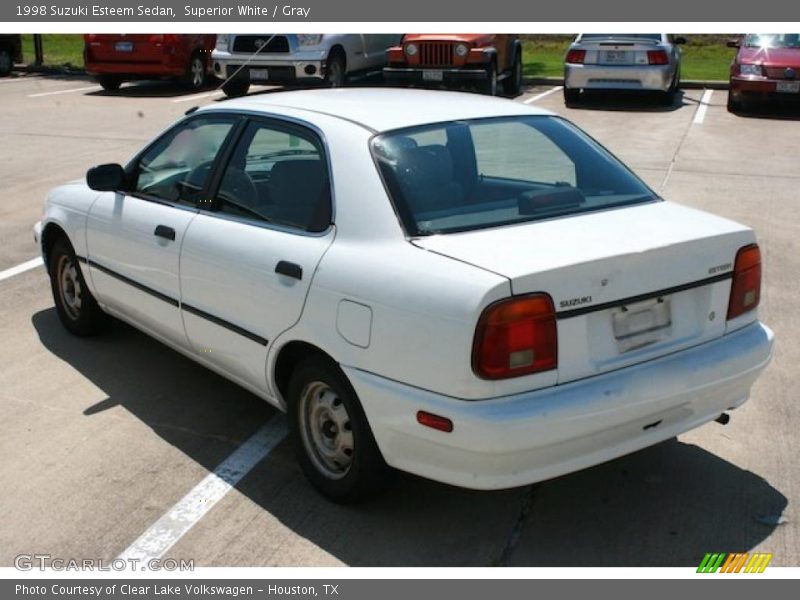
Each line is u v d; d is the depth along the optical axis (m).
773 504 3.87
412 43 14.94
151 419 4.67
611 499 3.92
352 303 3.46
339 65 15.89
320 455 3.91
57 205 5.54
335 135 3.85
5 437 4.48
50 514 3.83
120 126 13.60
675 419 3.57
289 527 3.73
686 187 9.58
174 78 18.16
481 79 14.80
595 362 3.30
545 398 3.19
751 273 3.73
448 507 3.87
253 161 4.21
